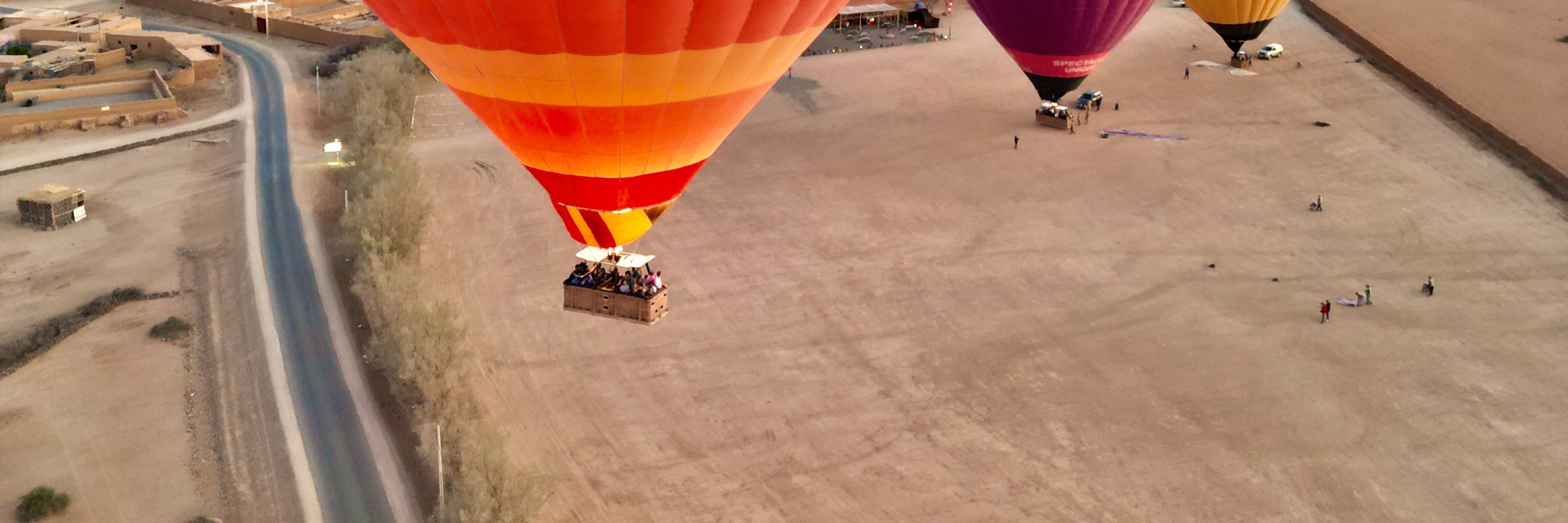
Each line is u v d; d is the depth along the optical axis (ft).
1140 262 212.02
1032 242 220.43
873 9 382.63
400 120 263.29
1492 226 230.68
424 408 155.43
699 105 115.44
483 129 278.46
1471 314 193.06
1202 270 209.15
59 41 335.26
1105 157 266.77
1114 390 168.25
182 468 145.18
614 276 123.54
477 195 238.27
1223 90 314.96
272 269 202.80
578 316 187.32
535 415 158.92
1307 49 350.84
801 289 198.70
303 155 262.06
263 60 342.64
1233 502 143.33
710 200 239.50
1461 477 148.97
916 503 142.00
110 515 135.74
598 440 153.79
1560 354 179.63
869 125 288.30
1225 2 315.17
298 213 228.84
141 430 152.97
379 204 200.85
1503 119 292.40
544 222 225.35
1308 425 160.04
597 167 118.62
